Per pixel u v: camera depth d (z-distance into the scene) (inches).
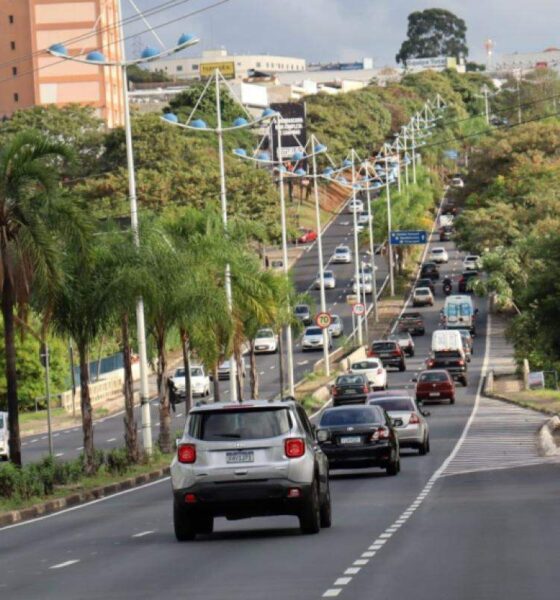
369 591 1048.8
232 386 4562.0
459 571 1167.0
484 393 5689.0
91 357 6791.3
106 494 2682.1
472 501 1983.3
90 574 1273.4
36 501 2384.4
